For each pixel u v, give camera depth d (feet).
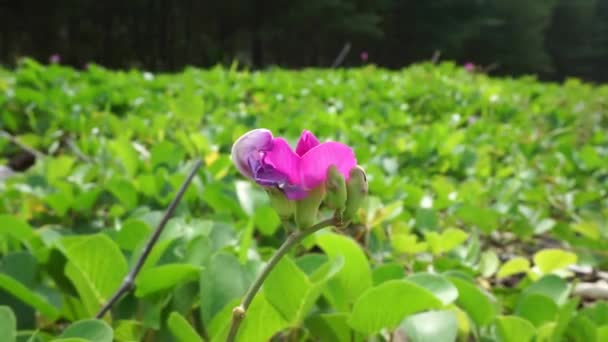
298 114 3.11
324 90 4.10
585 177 2.56
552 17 43.21
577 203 2.17
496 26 33.99
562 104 4.44
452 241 1.41
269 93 4.05
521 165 2.68
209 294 0.93
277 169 0.73
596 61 44.83
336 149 0.73
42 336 0.96
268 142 0.73
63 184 1.60
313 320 0.95
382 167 2.26
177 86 3.99
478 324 1.00
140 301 1.00
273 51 28.76
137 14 22.48
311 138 0.77
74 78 4.09
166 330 0.99
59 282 1.06
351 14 26.94
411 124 3.36
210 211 1.69
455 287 0.94
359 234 1.56
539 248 2.05
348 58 30.25
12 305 0.99
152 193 1.66
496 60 34.24
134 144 2.38
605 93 5.11
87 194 1.56
